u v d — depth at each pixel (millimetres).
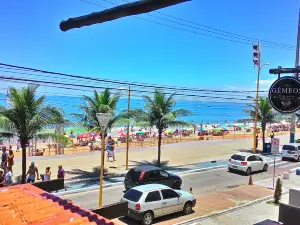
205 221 14383
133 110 23703
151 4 2705
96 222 5332
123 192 18828
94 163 26672
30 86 18109
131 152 32906
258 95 34938
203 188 20438
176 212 15461
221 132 59844
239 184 21750
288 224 9891
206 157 31922
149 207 13875
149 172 18016
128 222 14180
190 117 146375
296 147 31406
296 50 27672
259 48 32375
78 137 47594
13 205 6102
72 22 3230
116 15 2945
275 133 62969
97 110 21703
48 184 8125
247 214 15352
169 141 46062
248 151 36375
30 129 17766
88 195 18078
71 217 5477
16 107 17578
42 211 5801
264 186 21031
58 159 27859
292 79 9625
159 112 25938
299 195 11547
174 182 19156
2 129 17328
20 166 24203
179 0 2611
